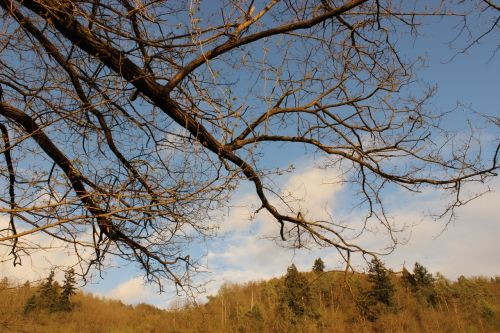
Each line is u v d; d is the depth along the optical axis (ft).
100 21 10.56
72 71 11.85
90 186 11.53
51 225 7.77
